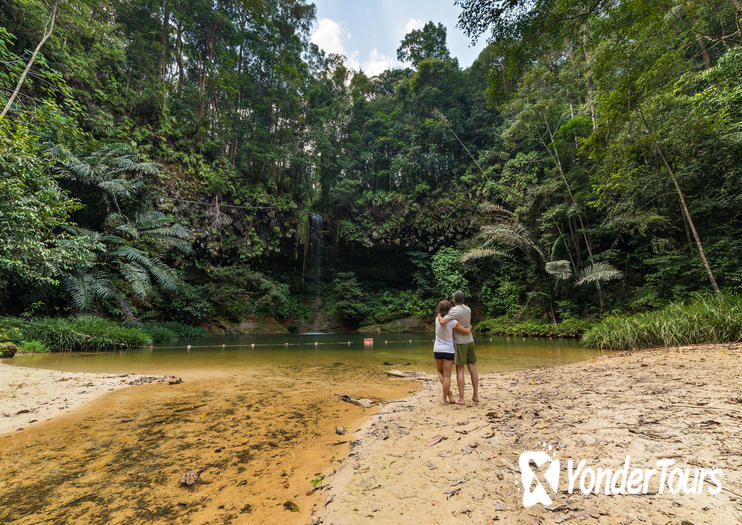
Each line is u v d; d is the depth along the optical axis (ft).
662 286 37.19
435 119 71.92
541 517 4.69
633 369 16.03
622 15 22.80
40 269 28.48
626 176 34.04
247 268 60.64
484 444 7.72
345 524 4.97
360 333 61.87
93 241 36.11
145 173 48.67
